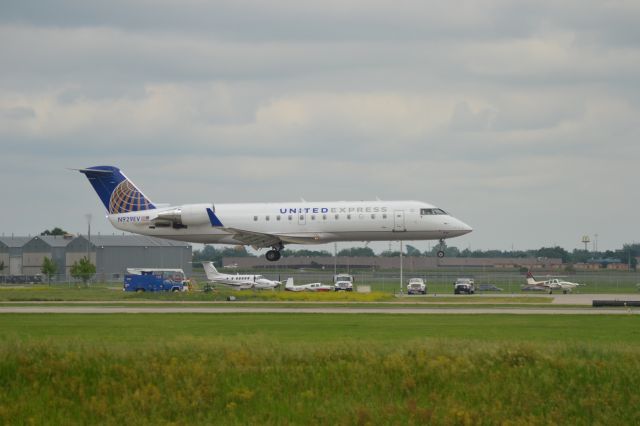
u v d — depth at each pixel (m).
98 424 93.25
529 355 109.81
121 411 95.25
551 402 96.56
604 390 99.19
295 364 107.75
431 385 101.38
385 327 165.38
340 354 110.56
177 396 97.69
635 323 174.12
